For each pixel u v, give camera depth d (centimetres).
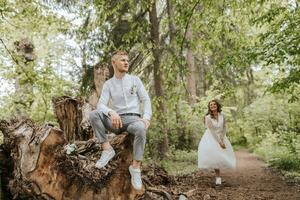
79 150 537
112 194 514
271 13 870
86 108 704
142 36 1344
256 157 1770
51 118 1171
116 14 1309
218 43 1141
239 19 1077
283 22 848
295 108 1588
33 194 505
